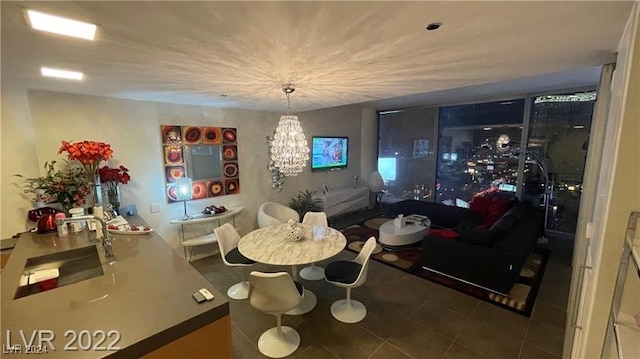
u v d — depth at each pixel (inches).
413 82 95.2
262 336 87.5
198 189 146.5
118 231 89.0
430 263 126.0
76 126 108.7
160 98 120.6
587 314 47.1
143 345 40.1
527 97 171.3
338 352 81.6
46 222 89.7
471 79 92.0
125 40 53.5
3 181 95.7
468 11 43.6
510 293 109.0
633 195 38.9
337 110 221.8
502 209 156.1
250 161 167.0
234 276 130.0
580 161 160.7
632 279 38.3
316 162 209.8
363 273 90.3
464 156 209.5
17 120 96.7
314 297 109.0
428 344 83.9
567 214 168.7
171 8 41.2
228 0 38.9
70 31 48.6
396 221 161.0
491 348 81.7
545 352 79.7
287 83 92.5
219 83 91.0
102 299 50.6
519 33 53.2
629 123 37.7
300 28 49.7
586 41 57.7
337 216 221.6
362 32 51.6
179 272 62.0
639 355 32.4
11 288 55.5
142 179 127.6
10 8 39.4
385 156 260.4
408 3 40.8
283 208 167.0
